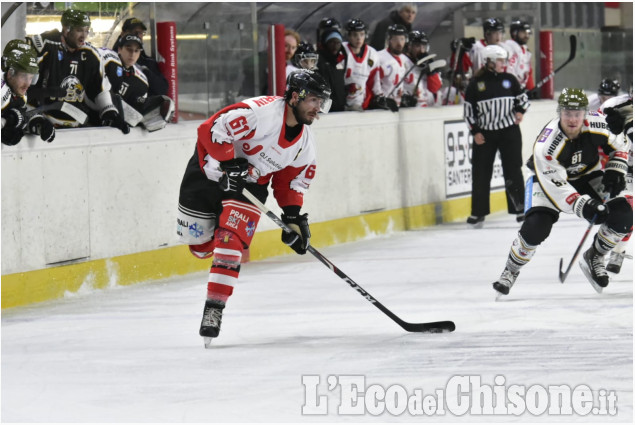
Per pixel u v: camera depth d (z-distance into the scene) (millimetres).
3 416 6645
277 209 14234
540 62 20516
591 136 10102
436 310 10039
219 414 6590
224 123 8336
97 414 6645
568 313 9750
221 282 8570
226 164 8391
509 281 10430
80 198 11398
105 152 11703
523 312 9852
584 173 10438
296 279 12062
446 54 20188
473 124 16562
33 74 10391
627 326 9125
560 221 17406
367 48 15789
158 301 10883
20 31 12195
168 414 6605
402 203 16562
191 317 9961
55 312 10320
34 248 10859
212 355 8273
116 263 11875
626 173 10500
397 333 9008
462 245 14664
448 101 18531
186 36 13703
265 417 6508
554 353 8141
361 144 15625
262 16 16875
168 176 12633
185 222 9086
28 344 8805
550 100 20453
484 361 7906
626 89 24172
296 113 8477
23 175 10703
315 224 14766
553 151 10016
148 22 13367
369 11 18109
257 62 14656
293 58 15227
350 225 15438
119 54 12227
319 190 14836
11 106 10438
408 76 17141
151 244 12375
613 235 10336
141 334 9172
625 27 24219
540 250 13992
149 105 12219
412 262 13188
